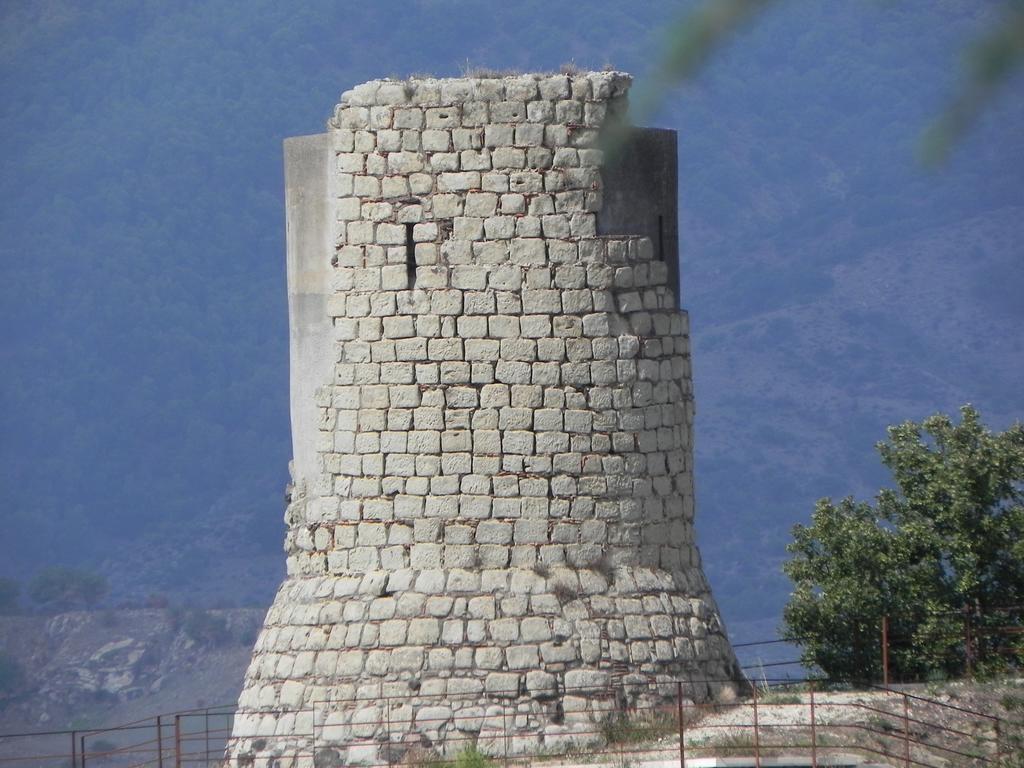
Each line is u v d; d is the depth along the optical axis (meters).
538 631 94.69
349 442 98.19
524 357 96.62
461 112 97.62
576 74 98.50
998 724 89.56
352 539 97.81
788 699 97.50
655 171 100.00
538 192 97.06
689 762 86.94
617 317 97.81
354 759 94.31
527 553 96.06
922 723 91.88
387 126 98.31
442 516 96.50
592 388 97.00
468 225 97.19
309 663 96.88
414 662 94.94
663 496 99.06
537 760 91.62
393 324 97.62
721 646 99.75
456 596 95.50
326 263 100.56
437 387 97.00
